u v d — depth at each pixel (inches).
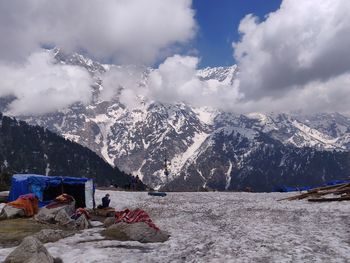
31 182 1539.1
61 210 1169.4
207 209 1625.2
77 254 746.8
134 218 1019.3
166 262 675.4
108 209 1473.9
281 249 735.1
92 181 1651.1
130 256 724.0
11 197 1542.8
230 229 1024.9
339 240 808.3
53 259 692.7
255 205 1716.3
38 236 908.6
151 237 885.2
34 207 1289.4
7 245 860.0
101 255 730.2
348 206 1397.6
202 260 676.7
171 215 1453.0
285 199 2007.9
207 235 938.1
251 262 651.5
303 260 651.5
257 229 995.3
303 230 948.6
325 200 1659.7
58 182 1578.5
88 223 1148.5
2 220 1204.5
